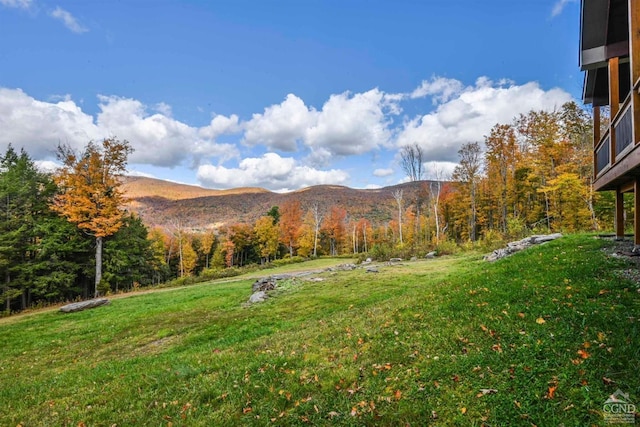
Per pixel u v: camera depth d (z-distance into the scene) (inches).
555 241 427.2
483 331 191.0
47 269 1026.1
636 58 221.3
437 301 269.4
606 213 860.0
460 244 1094.4
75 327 494.0
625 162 253.4
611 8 317.7
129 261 1275.8
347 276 665.6
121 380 237.9
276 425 143.8
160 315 506.6
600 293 207.0
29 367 335.6
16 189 1015.6
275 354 230.4
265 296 542.0
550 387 128.0
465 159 1456.7
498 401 128.0
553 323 179.3
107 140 967.6
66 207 926.4
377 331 234.5
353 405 148.0
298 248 2149.4
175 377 218.5
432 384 149.9
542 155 1069.1
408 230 1973.4
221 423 151.0
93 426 167.2
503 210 1315.2
